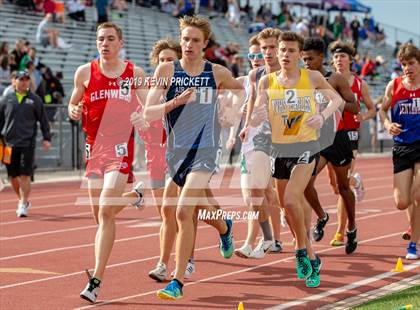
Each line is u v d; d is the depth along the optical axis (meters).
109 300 11.66
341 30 61.41
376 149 50.44
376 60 62.06
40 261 14.80
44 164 32.50
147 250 15.95
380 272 13.60
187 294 12.04
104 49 11.75
